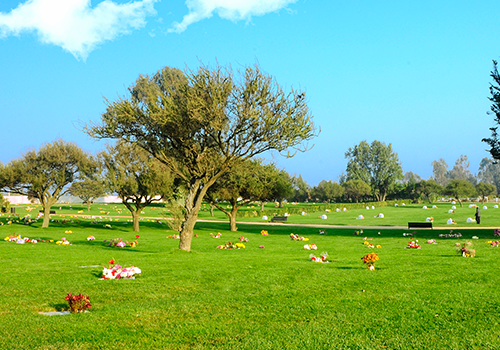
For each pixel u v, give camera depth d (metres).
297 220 70.38
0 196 74.31
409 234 38.94
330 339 7.78
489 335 7.84
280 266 16.16
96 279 13.31
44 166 44.38
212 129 21.22
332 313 9.44
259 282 12.92
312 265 16.41
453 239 32.66
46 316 9.16
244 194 48.91
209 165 21.78
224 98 20.61
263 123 20.64
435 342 7.56
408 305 9.90
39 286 12.17
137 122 22.27
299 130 20.36
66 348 7.29
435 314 9.15
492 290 11.26
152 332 8.19
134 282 12.91
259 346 7.44
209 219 74.44
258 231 47.66
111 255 20.52
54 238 33.56
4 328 8.24
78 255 20.42
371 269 15.00
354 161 146.62
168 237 36.19
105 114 22.27
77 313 9.45
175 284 12.67
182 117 21.22
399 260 17.78
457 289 11.42
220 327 8.52
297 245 29.88
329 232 45.22
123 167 44.28
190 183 22.91
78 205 110.25
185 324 8.71
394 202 124.94
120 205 112.12
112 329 8.30
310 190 156.38
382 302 10.26
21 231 39.84
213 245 29.89
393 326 8.46
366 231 45.75
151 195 44.19
